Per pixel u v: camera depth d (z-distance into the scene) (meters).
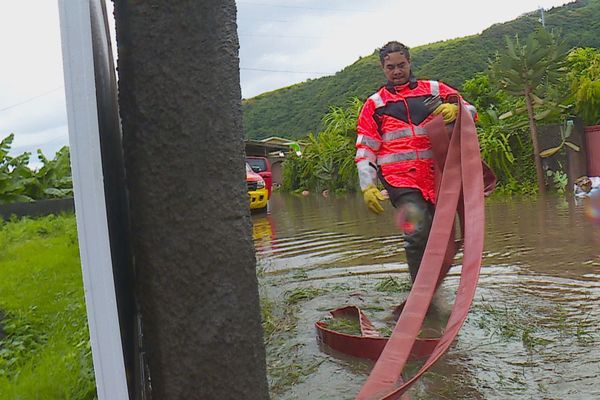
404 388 1.74
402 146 3.71
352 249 6.93
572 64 17.67
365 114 3.80
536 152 14.02
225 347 1.31
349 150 23.17
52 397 2.82
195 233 1.29
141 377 1.58
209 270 1.30
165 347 1.29
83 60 1.06
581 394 2.41
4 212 15.50
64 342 3.70
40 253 8.25
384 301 4.21
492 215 9.59
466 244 2.18
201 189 1.30
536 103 14.20
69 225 12.00
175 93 1.29
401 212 3.72
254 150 29.80
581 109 15.03
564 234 6.79
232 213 1.32
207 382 1.30
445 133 3.31
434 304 3.49
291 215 13.20
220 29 1.31
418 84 3.79
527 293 4.10
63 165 18.70
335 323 3.54
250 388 1.33
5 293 5.45
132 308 1.62
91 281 1.08
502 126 14.65
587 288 4.18
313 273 5.53
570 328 3.26
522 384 2.54
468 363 2.80
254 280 1.34
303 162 27.91
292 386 2.72
